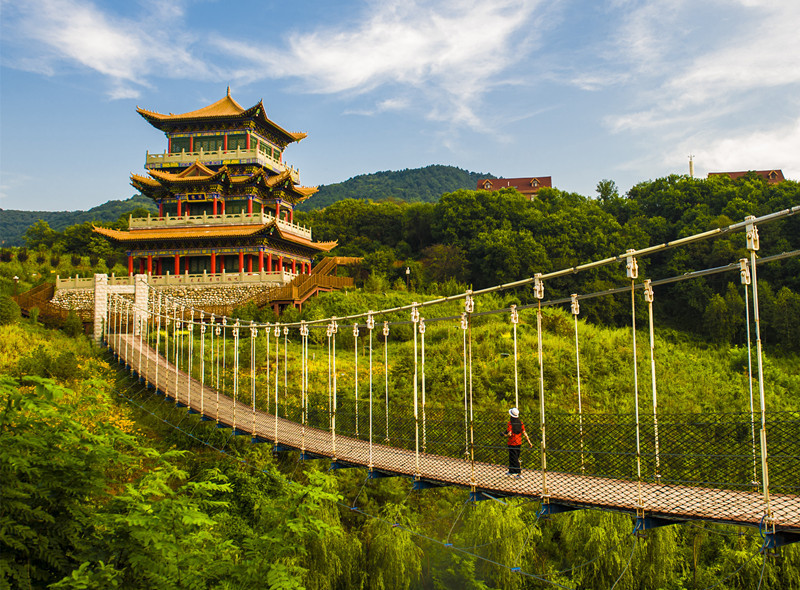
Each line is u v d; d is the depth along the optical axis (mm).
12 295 48250
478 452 19984
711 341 48906
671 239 68938
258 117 57469
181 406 26156
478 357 33438
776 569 19969
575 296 12414
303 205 174500
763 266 56094
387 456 17281
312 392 28344
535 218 67312
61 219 171250
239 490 21125
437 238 71812
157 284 49719
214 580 10867
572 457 17234
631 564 20578
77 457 9586
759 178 76375
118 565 9492
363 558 21203
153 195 56375
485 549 21562
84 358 33594
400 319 41875
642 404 29516
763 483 9125
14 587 8164
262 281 49156
